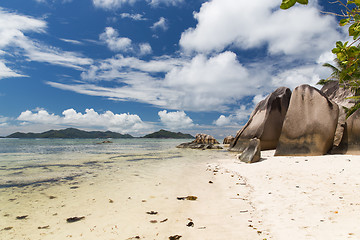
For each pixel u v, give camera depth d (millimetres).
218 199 6086
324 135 13062
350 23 1530
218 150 26703
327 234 3488
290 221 4211
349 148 12359
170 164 13227
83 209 5297
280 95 21656
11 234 3969
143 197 6293
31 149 28812
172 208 5371
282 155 14297
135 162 14227
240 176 9211
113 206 5516
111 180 8500
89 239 3783
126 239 3775
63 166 12344
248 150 14156
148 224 4422
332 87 23453
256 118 22141
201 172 10352
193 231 4066
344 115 17172
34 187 7410
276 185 7125
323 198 5355
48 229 4188
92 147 35156
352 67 1867
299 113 14508
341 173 7586
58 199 6074
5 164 13195
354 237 3260
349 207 4582
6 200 5996
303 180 7332
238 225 4270
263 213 4824
